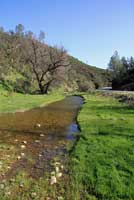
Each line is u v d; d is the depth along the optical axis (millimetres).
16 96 59312
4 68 96562
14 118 30734
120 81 161750
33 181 12086
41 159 15266
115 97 65438
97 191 10969
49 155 16062
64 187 11531
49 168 13766
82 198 10570
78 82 141125
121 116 31266
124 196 10516
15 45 125438
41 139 20328
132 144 17516
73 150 16781
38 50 87938
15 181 12016
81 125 25359
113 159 14531
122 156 15016
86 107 42906
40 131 23406
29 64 89875
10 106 39875
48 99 60938
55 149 17422
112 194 10672
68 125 26469
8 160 14875
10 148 17375
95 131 22234
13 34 154875
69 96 86062
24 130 23750
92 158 14828
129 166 13391
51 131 23438
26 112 36875
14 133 22438
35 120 29547
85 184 11711
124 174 12469
